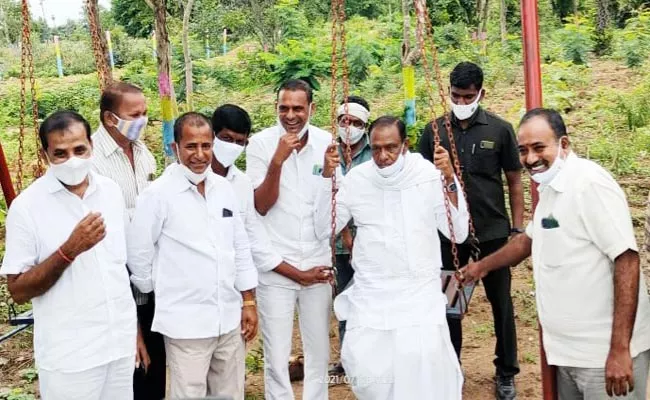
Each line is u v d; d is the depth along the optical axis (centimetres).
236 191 467
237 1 2556
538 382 590
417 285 425
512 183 548
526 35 426
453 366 427
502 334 546
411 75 1008
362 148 546
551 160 373
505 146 538
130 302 396
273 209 485
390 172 419
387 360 419
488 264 441
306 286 489
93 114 1858
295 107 463
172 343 427
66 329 374
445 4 2683
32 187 378
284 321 489
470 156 537
